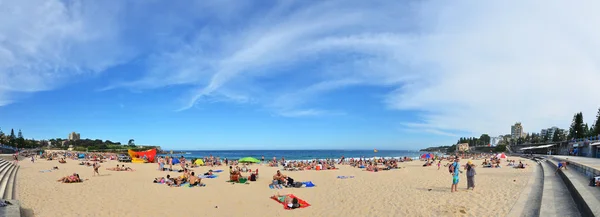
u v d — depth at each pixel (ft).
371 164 131.44
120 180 76.54
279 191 58.08
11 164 115.44
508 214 31.81
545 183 50.88
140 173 97.14
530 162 149.18
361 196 51.19
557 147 240.32
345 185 65.92
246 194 54.90
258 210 41.98
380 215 37.19
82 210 42.04
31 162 150.00
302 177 84.53
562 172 58.39
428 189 55.36
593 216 24.30
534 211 32.37
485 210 34.81
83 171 102.12
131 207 44.29
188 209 42.93
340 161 167.22
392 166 120.16
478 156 285.64
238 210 42.11
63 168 114.42
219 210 42.22
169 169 109.91
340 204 44.98
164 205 45.70
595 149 152.87
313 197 51.34
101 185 66.85
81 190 59.47
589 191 33.40
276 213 40.22
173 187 63.72
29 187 61.62
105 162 159.43
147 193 56.49
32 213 39.70
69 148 445.37
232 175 73.10
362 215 37.86
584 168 54.34
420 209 38.27
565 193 40.06
